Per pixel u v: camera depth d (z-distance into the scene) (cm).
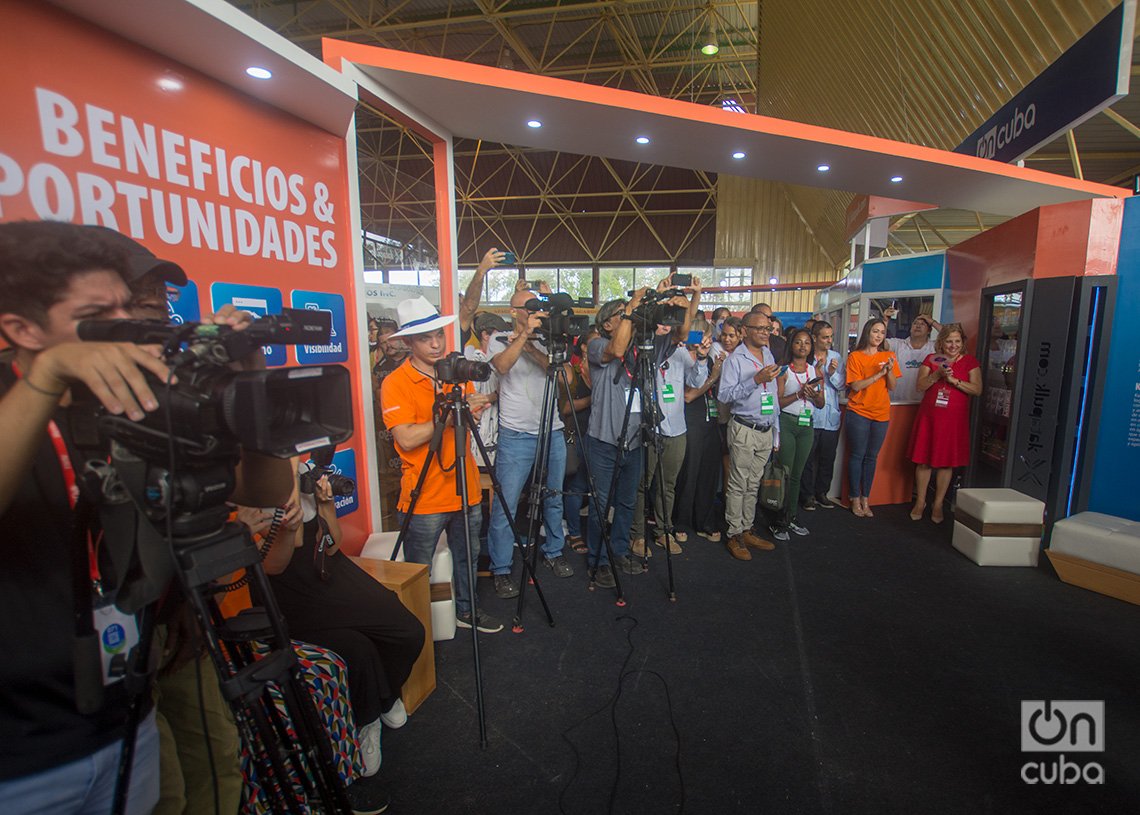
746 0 945
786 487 364
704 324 498
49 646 70
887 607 273
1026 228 344
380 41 1160
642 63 1197
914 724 191
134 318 79
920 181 358
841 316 607
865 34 559
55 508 72
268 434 74
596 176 1562
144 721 84
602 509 300
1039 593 288
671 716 195
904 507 438
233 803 116
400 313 215
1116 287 305
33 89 111
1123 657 230
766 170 341
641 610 270
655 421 270
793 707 200
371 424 232
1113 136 696
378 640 171
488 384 321
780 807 157
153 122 137
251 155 168
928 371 390
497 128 268
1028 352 334
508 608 272
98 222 124
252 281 170
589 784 164
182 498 70
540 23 1062
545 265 1727
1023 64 392
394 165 1638
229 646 100
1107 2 310
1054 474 319
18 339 71
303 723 92
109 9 117
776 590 292
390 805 157
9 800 67
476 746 180
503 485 283
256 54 142
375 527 239
